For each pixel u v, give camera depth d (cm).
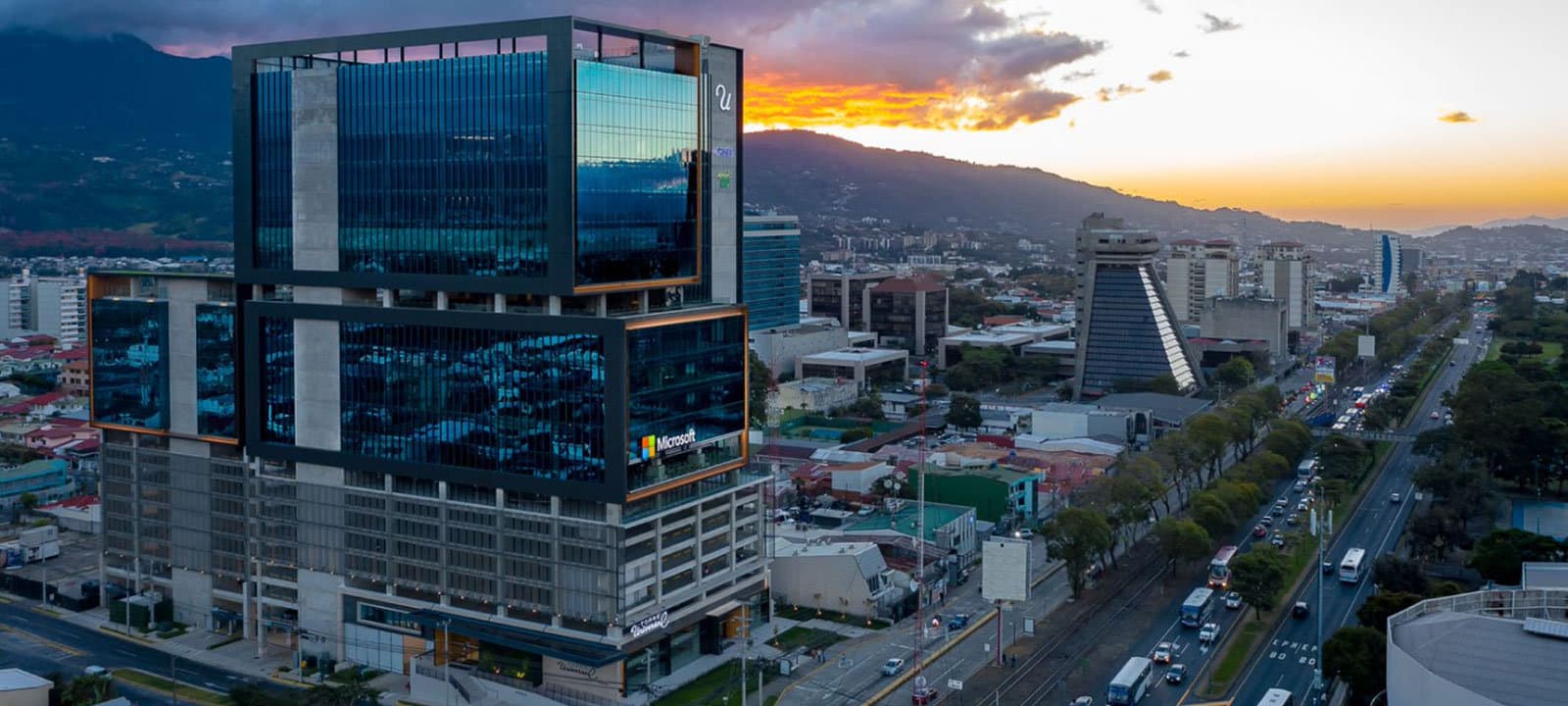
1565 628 16188
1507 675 15475
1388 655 16625
